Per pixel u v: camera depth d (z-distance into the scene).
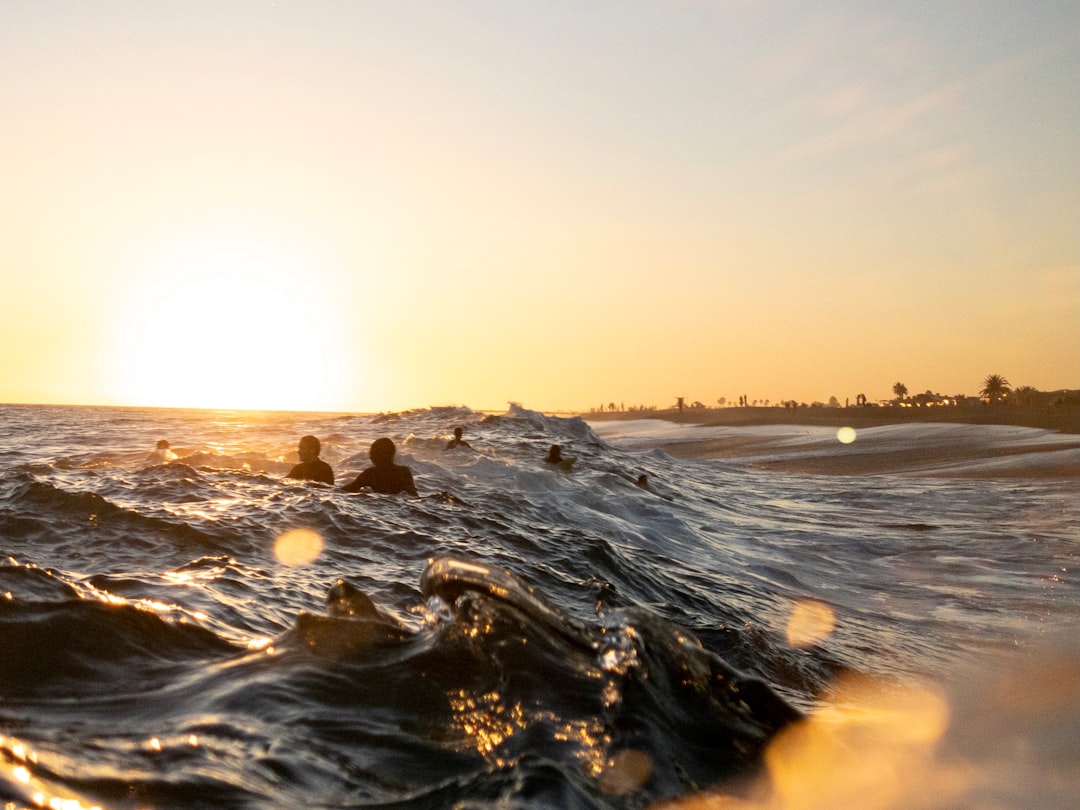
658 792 2.71
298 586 5.45
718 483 26.22
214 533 6.81
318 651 3.46
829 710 4.55
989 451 36.78
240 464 19.27
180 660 3.42
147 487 9.23
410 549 7.29
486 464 18.09
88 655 3.23
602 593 6.48
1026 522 16.11
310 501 8.70
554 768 2.64
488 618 3.67
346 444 27.80
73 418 64.12
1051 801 3.37
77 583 3.96
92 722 2.67
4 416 66.81
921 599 9.07
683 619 6.05
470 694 3.22
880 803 3.05
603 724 3.06
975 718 4.58
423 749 2.79
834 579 10.16
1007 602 8.92
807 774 3.11
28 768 2.05
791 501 21.09
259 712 2.90
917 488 24.09
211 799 2.18
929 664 6.06
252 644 3.78
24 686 2.90
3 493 7.51
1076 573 10.73
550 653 3.53
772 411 107.81
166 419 65.12
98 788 2.08
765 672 5.21
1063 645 6.85
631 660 3.45
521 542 8.27
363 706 3.06
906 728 4.26
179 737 2.58
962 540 13.63
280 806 2.22
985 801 3.31
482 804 2.39
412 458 17.02
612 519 13.19
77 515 6.84
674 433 73.00
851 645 6.43
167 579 5.02
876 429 60.91
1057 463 29.59
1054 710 4.76
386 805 2.36
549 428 38.03
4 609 3.35
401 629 3.82
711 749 3.08
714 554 11.27
